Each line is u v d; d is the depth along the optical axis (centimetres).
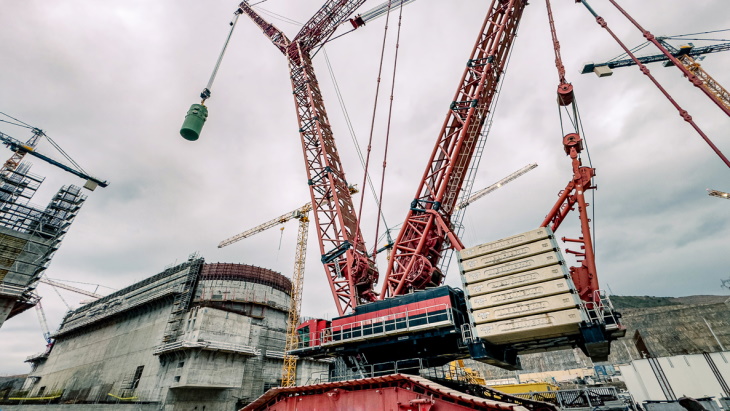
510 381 6638
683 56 6912
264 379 6994
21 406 6184
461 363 3997
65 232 7681
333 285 3522
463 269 2355
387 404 1939
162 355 6281
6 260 6606
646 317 9162
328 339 2853
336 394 2125
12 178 7381
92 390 7600
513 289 2133
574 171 2498
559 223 2558
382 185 3422
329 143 4491
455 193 3181
